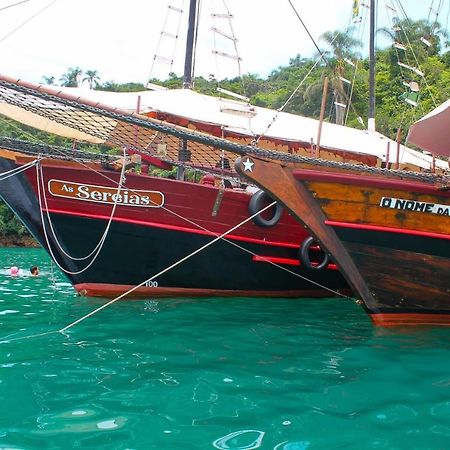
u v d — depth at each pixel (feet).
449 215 23.52
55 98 18.90
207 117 34.94
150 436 11.69
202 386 15.42
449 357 19.26
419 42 135.23
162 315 26.68
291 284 34.06
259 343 21.20
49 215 29.27
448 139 27.40
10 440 11.36
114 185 29.48
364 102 138.72
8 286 40.27
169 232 30.42
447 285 24.23
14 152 29.12
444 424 12.89
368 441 11.77
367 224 23.07
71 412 13.08
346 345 21.08
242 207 31.40
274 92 187.93
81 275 31.07
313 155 34.37
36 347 19.74
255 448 11.18
